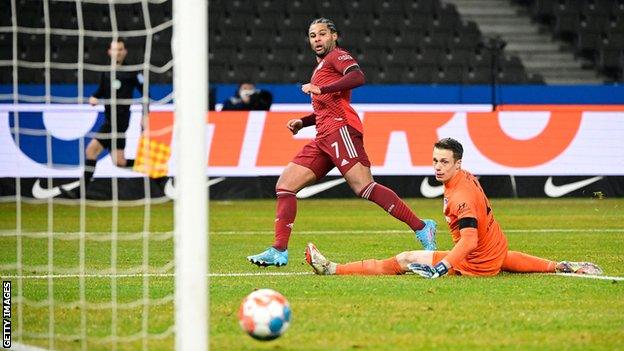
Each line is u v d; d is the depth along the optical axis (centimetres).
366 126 6556
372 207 6091
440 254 2902
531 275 2925
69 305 2394
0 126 6194
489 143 6644
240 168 6519
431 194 6606
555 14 9144
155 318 2195
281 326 1881
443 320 2166
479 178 6625
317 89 3075
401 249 3828
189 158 1627
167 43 8244
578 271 2956
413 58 8606
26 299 2502
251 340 1945
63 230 4669
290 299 2462
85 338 1964
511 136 6662
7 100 6731
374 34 8694
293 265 3269
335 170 6756
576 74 8838
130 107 5788
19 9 8069
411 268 2770
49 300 2466
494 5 9462
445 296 2503
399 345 1900
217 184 6500
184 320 1619
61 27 8131
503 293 2559
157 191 6406
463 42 8738
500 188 6662
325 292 2583
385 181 6556
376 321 2150
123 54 5609
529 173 6675
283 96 7125
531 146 6681
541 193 6681
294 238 4272
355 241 4147
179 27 1639
